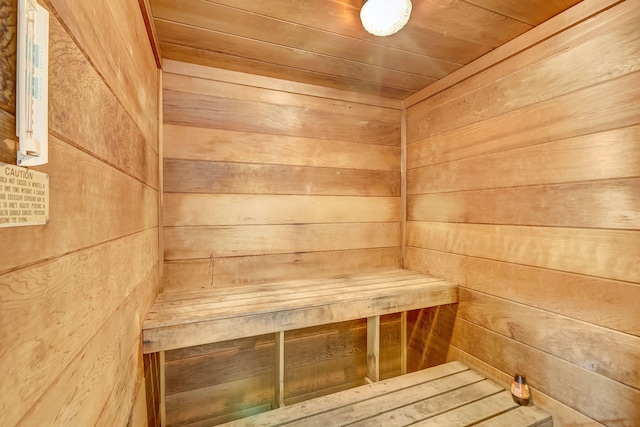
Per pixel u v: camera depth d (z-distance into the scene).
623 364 1.04
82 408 0.56
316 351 1.89
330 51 1.49
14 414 0.35
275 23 1.27
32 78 0.38
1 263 0.33
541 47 1.30
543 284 1.30
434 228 1.90
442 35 1.37
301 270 1.85
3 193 0.33
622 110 1.04
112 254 0.74
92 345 0.61
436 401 1.37
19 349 0.37
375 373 1.62
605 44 1.09
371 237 2.05
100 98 0.65
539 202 1.32
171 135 1.56
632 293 1.02
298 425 1.22
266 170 1.76
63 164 0.49
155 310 1.26
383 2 1.07
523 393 1.32
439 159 1.87
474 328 1.64
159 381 1.44
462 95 1.70
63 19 0.48
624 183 1.04
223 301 1.40
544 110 1.29
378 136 2.08
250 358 1.71
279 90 1.79
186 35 1.34
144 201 1.13
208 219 1.63
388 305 1.54
